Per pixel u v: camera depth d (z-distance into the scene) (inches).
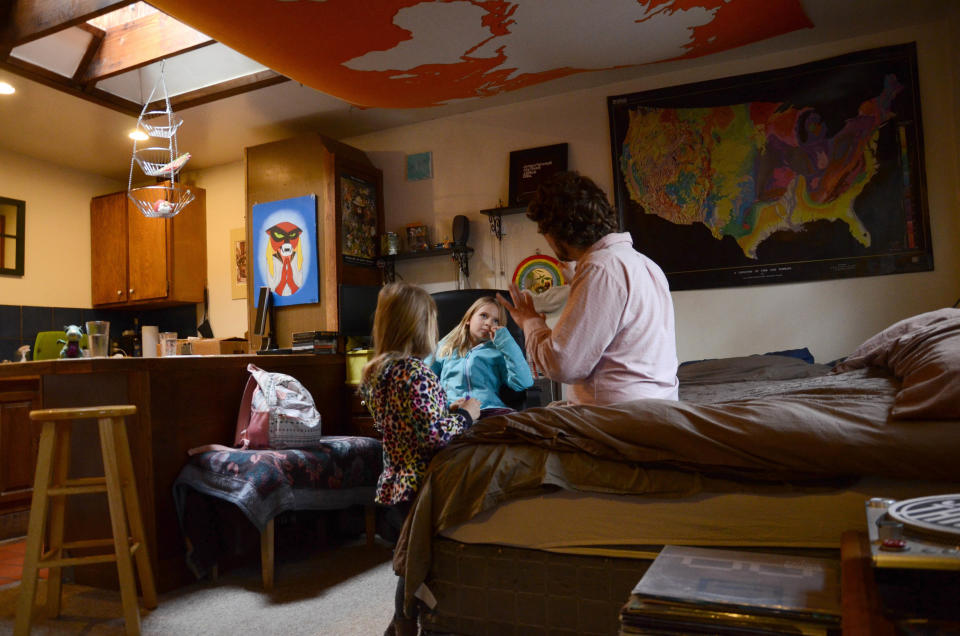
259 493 109.2
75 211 250.2
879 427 56.6
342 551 133.5
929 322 96.5
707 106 177.6
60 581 101.1
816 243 166.9
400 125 216.1
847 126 164.9
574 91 193.0
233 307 245.3
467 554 69.4
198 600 107.0
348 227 204.1
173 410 120.0
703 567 44.3
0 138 219.0
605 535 64.1
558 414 69.7
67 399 122.9
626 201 184.5
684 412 64.4
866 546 42.2
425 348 83.7
